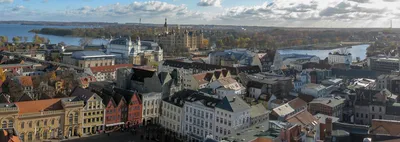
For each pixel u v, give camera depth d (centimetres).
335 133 13012
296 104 18725
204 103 16788
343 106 19638
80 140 16012
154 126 18875
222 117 15888
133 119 18512
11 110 14700
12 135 11788
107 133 17238
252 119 16538
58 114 16038
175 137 17850
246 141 11906
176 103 18200
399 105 18912
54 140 15788
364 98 19975
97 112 17250
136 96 18488
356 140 12594
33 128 15425
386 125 13425
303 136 12675
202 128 16850
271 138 11894
